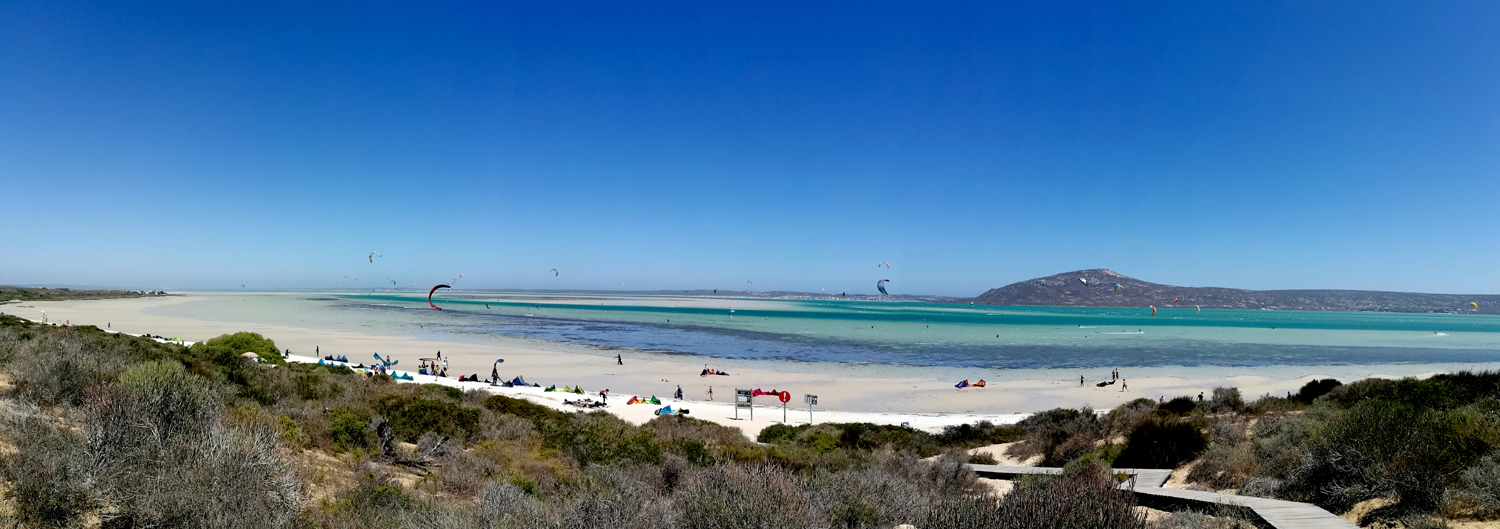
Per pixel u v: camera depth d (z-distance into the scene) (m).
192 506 4.99
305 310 123.69
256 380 14.98
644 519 6.56
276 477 6.08
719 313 143.75
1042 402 34.59
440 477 8.98
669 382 40.03
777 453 13.83
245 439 6.20
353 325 82.94
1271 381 43.38
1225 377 45.34
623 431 14.79
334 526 5.98
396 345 58.38
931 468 12.44
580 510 6.54
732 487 6.50
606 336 73.94
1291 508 7.36
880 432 22.17
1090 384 41.22
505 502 6.93
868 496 7.99
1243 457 10.84
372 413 13.16
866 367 48.94
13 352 11.85
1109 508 4.88
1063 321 127.06
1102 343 73.94
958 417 29.25
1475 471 6.96
